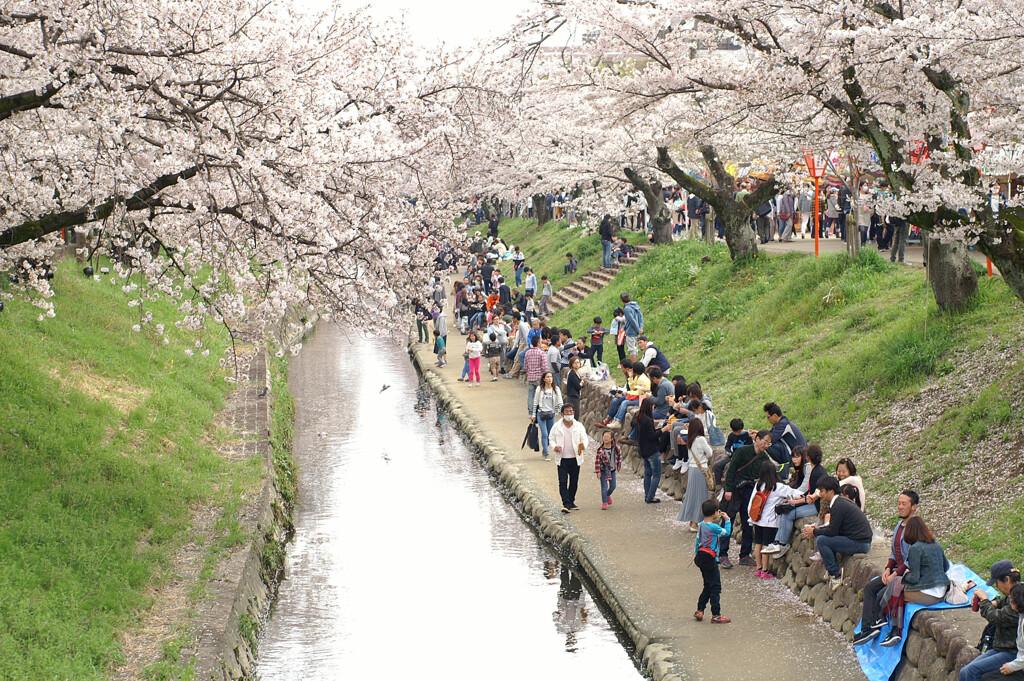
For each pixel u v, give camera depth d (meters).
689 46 18.75
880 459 13.86
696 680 9.81
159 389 19.30
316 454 22.56
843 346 18.30
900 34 11.80
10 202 11.38
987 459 12.29
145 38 11.21
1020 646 7.72
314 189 11.37
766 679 9.75
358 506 18.44
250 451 17.94
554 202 51.56
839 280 21.12
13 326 18.41
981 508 11.50
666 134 19.73
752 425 17.06
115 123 10.68
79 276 23.77
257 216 11.41
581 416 22.31
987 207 12.12
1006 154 11.75
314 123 11.30
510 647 12.00
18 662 8.73
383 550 15.88
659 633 11.08
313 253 12.07
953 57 12.22
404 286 13.84
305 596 13.95
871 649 9.77
